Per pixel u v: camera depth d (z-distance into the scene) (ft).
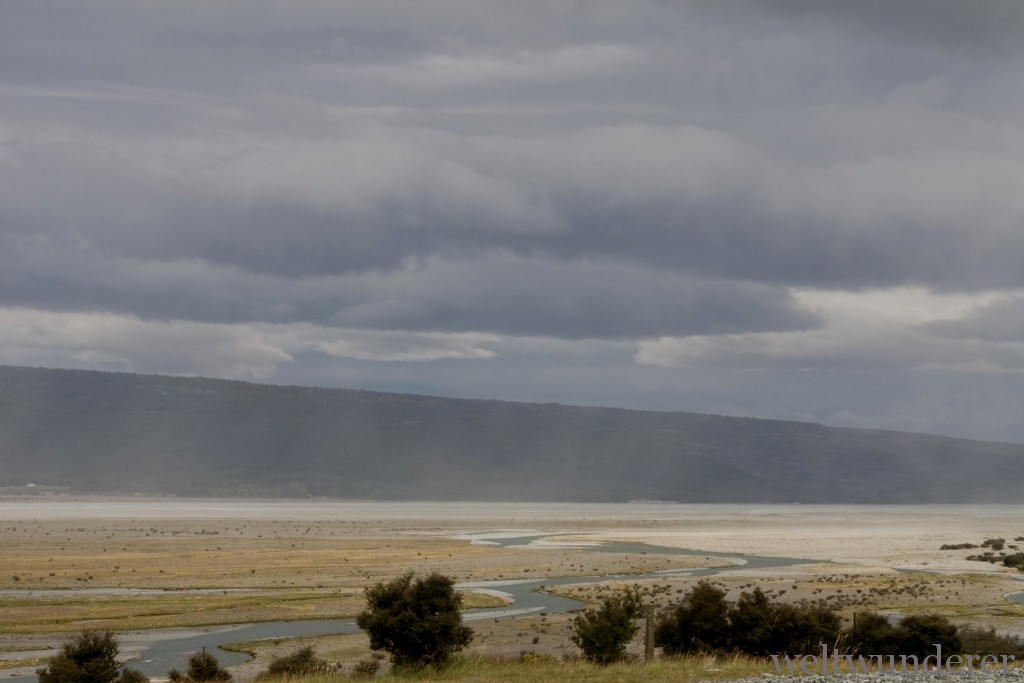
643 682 170.50
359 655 329.52
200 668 283.79
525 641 350.84
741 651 265.54
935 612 424.46
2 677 296.10
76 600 500.33
